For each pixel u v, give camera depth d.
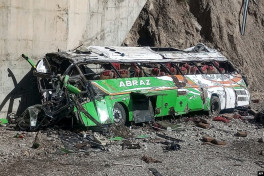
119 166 13.91
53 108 17.42
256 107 25.75
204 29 30.67
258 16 34.22
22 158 14.19
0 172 12.75
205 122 20.66
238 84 24.39
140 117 19.16
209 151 16.45
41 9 20.30
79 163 14.02
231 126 20.73
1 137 16.38
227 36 31.20
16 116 19.30
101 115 17.58
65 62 18.91
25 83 19.91
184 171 13.84
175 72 21.41
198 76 22.38
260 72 31.98
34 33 20.16
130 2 26.95
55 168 13.35
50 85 18.75
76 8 22.36
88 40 23.83
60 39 21.34
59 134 16.94
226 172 14.00
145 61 20.55
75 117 17.12
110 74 18.86
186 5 30.48
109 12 25.19
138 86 19.39
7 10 19.08
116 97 18.36
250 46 32.53
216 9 31.11
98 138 16.47
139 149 16.05
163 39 28.23
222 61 24.36
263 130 20.41
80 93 17.06
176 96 20.66
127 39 27.20
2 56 19.12
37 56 20.38
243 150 16.91
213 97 22.72
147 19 28.39
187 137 18.22
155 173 13.42
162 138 17.80
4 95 19.28
